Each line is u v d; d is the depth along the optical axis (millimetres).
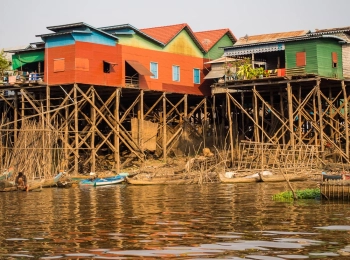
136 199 39250
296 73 54969
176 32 63000
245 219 29609
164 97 60500
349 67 58531
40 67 59188
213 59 67250
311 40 54906
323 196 35188
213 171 53188
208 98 65875
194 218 30312
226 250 22906
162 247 23594
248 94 61906
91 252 23016
